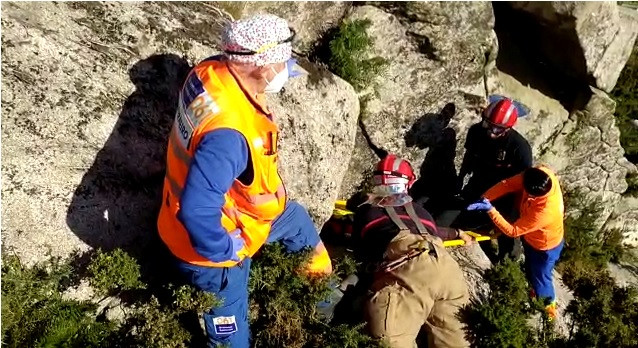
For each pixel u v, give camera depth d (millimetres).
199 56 3859
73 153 3496
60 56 3393
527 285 5301
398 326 4211
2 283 3334
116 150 3613
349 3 4941
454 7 5254
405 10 5090
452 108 5641
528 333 4816
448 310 4426
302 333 4055
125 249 3734
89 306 3625
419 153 5660
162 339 3637
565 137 6703
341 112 4586
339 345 4020
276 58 2920
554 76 6699
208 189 2785
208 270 3385
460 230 5523
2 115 3285
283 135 4199
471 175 5961
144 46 3668
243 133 2887
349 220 5152
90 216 3594
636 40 7258
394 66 5227
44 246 3492
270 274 3986
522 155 5457
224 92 2910
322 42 4973
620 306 6055
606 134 6938
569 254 6648
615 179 7340
